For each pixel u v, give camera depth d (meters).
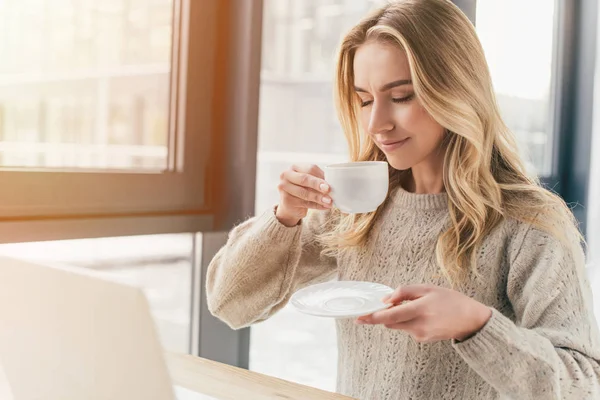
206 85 1.74
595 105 3.09
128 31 1.60
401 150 1.15
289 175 1.23
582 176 3.15
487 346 0.87
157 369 0.65
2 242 1.37
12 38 1.41
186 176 1.72
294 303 0.95
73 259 1.54
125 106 1.61
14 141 1.42
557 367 0.88
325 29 2.03
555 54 3.13
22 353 0.71
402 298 0.88
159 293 1.74
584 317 1.00
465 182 1.14
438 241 1.17
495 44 2.73
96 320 0.66
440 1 1.15
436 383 1.14
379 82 1.13
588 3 3.10
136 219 1.60
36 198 1.43
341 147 2.12
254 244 1.29
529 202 1.13
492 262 1.12
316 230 1.43
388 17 1.13
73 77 1.51
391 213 1.29
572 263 1.05
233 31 1.76
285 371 2.05
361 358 1.24
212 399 1.01
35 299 0.70
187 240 1.79
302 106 1.99
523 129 2.98
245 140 1.76
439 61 1.10
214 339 1.82
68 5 1.49
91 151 1.55
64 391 0.69
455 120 1.11
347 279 1.31
